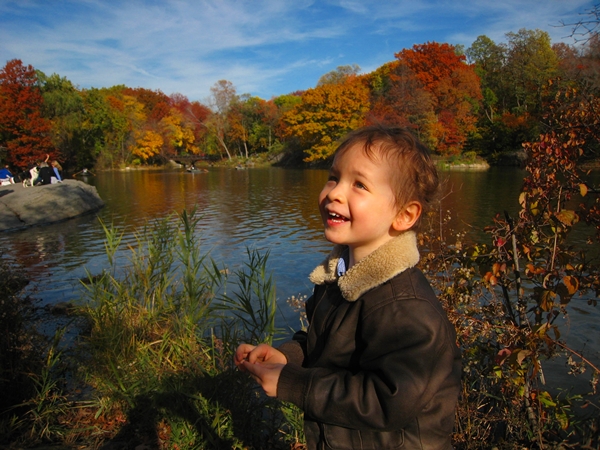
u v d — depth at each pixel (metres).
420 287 1.11
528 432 2.27
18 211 14.08
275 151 59.72
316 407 1.08
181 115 70.00
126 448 2.56
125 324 3.45
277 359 1.36
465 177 28.98
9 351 3.00
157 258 4.29
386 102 44.94
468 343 2.50
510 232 2.33
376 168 1.14
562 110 2.61
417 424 1.09
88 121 49.97
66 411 2.95
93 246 10.30
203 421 2.57
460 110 43.38
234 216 14.65
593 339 4.48
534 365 2.03
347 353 1.16
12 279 3.51
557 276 2.27
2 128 37.75
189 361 3.01
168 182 32.31
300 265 8.20
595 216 2.38
